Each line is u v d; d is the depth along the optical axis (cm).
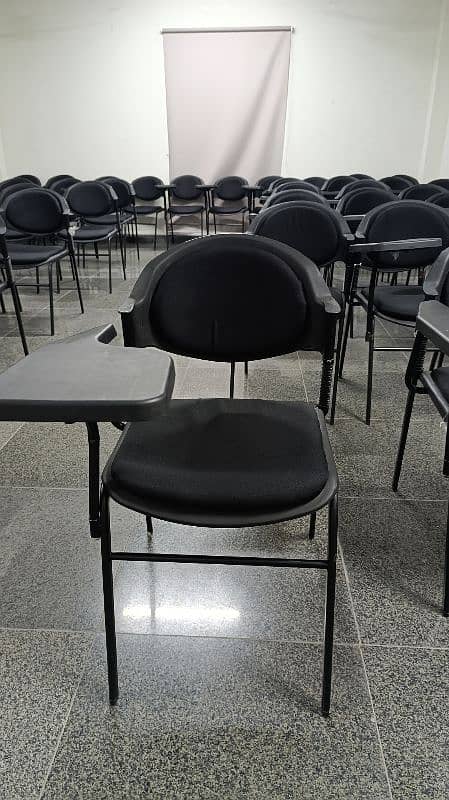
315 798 85
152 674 105
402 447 159
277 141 607
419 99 580
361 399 230
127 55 589
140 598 124
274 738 94
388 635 115
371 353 204
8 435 200
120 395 62
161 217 644
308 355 285
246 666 107
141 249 596
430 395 129
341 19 556
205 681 104
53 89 614
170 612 120
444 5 535
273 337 112
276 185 407
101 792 86
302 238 212
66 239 350
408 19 549
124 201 497
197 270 109
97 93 611
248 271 109
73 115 624
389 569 134
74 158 645
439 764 90
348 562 136
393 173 615
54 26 585
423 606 123
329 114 595
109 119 621
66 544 141
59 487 167
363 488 166
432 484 168
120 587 127
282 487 82
